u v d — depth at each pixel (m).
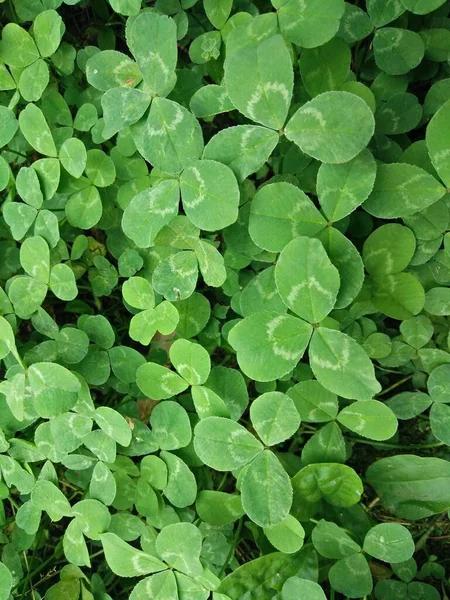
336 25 0.14
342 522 0.17
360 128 0.13
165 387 0.16
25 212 0.17
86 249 0.20
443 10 0.18
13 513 0.20
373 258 0.16
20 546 0.18
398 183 0.14
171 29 0.14
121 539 0.16
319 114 0.13
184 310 0.17
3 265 0.19
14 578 0.18
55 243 0.17
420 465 0.17
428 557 0.19
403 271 0.17
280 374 0.13
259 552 0.19
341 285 0.14
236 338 0.13
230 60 0.13
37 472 0.19
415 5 0.16
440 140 0.13
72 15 0.21
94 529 0.16
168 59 0.14
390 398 0.18
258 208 0.14
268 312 0.13
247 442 0.14
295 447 0.19
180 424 0.16
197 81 0.17
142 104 0.14
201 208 0.14
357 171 0.13
